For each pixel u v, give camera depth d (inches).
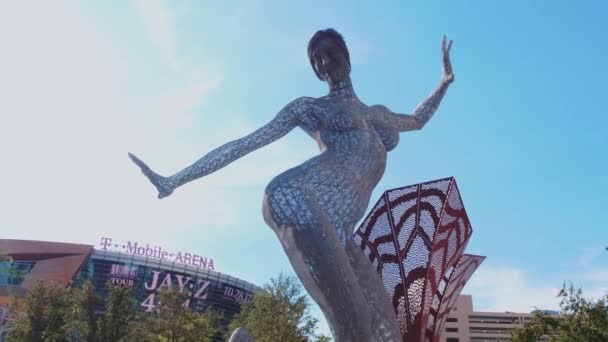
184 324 1541.6
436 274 558.3
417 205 557.9
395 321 257.4
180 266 3503.9
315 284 225.5
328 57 282.0
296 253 229.9
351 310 221.9
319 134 267.1
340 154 257.4
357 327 220.4
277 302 1384.1
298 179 242.7
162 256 3656.5
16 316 1363.2
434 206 553.3
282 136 271.4
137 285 3378.4
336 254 228.2
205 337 1577.3
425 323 542.3
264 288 1425.9
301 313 1392.7
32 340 1266.0
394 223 558.3
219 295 3590.1
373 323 248.5
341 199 250.7
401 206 561.3
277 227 236.1
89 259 3326.8
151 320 1507.1
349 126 262.4
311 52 289.0
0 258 1312.7
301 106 270.4
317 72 289.7
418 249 546.6
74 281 3157.0
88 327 1327.5
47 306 1318.9
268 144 268.4
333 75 281.7
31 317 1295.5
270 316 1359.5
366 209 268.1
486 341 4931.1
